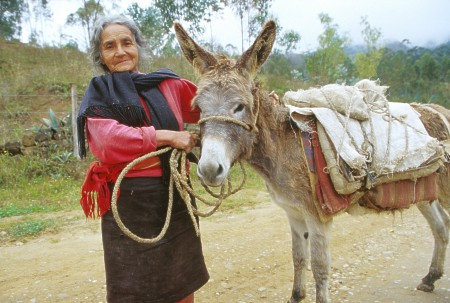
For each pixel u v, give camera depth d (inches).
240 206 242.8
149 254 85.7
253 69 98.3
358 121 116.3
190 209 85.4
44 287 143.9
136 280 85.5
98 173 85.1
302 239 124.6
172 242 88.7
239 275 151.8
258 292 138.9
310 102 117.6
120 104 82.2
